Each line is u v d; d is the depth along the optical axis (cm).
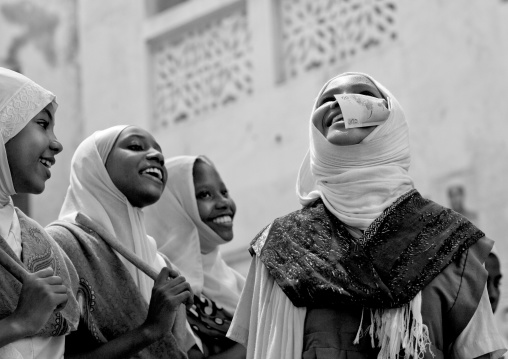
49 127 323
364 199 318
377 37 616
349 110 321
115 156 374
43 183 318
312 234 318
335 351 299
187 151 683
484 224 557
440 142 580
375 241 308
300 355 304
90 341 337
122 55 735
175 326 366
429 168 580
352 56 625
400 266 304
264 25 663
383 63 609
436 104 585
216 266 427
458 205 567
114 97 733
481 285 304
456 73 582
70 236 349
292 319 308
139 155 374
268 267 316
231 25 683
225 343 398
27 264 304
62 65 775
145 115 712
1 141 305
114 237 353
